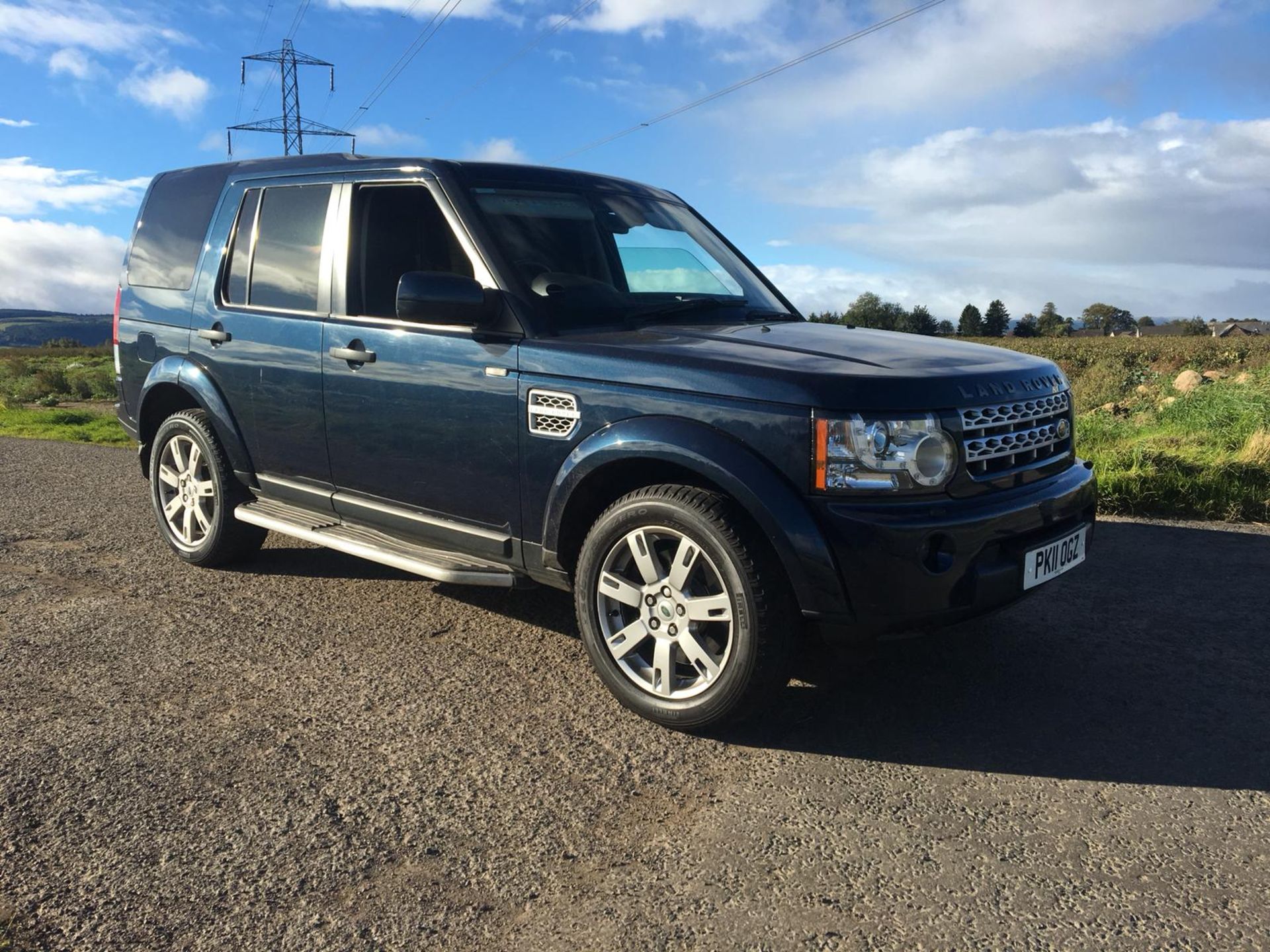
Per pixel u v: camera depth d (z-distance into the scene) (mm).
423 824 2416
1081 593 4352
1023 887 2150
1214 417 8688
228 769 2709
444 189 3660
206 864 2232
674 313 3686
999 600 2803
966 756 2809
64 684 3328
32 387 32938
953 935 1979
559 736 2943
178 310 4781
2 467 8570
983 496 2809
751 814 2480
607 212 4039
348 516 4023
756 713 2854
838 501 2617
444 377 3463
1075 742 2893
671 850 2309
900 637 2713
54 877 2176
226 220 4648
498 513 3381
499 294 3381
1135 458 6609
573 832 2391
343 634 3867
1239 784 2633
